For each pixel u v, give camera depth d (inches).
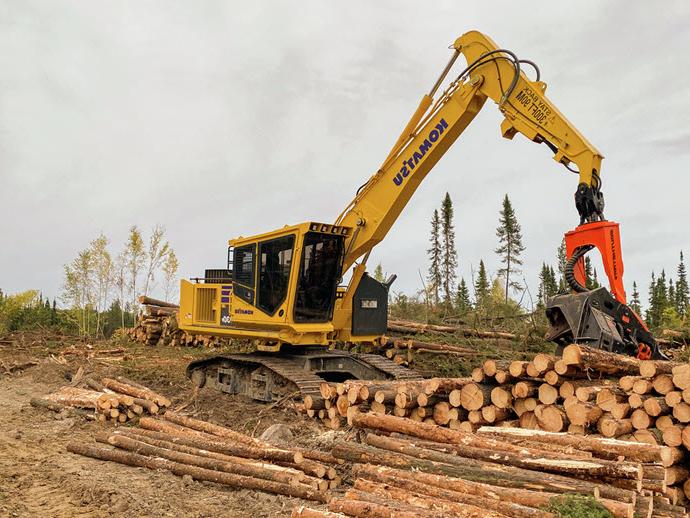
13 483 269.6
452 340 559.8
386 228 489.7
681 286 1812.3
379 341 546.9
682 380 244.7
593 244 340.8
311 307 473.1
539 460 211.5
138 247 1145.4
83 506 243.6
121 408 422.9
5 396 489.4
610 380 279.6
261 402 480.1
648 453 215.2
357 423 287.4
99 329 1080.2
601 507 174.7
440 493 200.7
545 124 380.2
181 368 651.5
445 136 445.4
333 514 188.9
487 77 420.5
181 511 237.0
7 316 1021.2
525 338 521.3
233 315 522.0
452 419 304.5
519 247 1556.3
